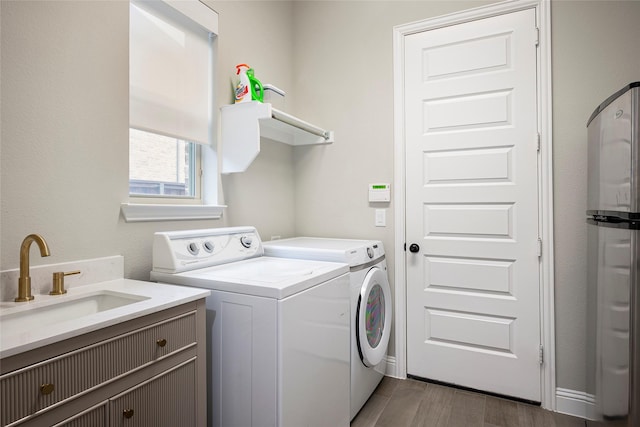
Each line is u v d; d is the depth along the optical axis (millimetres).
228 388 1340
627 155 1162
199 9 1873
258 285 1270
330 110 2598
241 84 1999
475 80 2170
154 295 1208
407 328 2354
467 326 2191
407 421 1868
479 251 2162
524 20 2049
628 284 1152
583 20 1918
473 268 2178
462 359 2207
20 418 767
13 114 1153
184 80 1838
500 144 2109
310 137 2637
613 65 1859
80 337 882
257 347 1267
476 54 2166
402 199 2355
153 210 1610
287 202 2646
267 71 2434
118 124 1482
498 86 2113
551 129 1985
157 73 1688
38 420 799
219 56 2008
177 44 1799
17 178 1165
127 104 1520
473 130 2176
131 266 1533
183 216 1782
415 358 2332
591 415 1661
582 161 1924
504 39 2098
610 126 1348
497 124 2119
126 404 994
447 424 1843
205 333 1278
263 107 1871
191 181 1978
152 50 1666
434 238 2279
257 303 1267
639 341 1112
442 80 2258
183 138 1828
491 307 2135
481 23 2156
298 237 2664
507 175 2092
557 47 1973
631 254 1130
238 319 1312
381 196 2404
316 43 2654
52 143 1257
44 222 1235
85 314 1249
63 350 847
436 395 2131
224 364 1348
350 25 2531
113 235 1462
